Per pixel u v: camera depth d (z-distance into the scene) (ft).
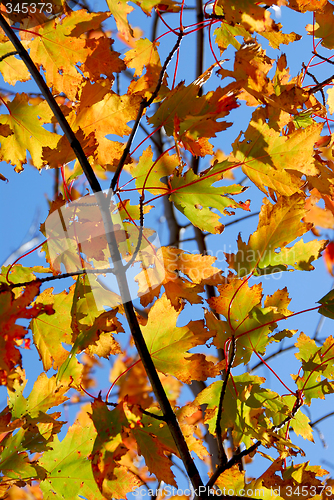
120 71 6.18
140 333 5.81
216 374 6.01
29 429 6.08
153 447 5.86
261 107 5.99
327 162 6.15
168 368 6.00
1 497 6.04
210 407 6.01
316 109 6.22
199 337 6.00
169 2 6.01
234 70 5.99
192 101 6.06
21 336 5.73
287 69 6.18
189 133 6.05
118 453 5.74
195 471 5.71
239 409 5.99
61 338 6.10
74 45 6.18
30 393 6.13
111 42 6.17
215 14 6.06
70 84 6.24
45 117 6.33
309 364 6.10
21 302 5.75
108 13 6.15
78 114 6.10
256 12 5.93
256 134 5.99
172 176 6.12
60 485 6.17
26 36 6.20
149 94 6.24
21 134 6.37
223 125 6.02
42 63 6.24
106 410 5.80
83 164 5.92
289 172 5.98
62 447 6.23
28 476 6.06
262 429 5.95
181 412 5.99
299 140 5.95
